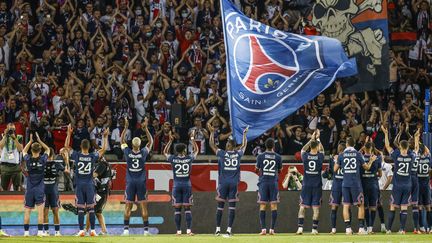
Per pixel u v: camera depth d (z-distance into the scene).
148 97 66.19
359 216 53.38
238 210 55.88
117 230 54.12
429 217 55.69
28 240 46.78
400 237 50.09
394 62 71.88
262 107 57.62
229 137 64.19
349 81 66.62
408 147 53.91
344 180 52.78
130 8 71.38
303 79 58.34
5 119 64.19
